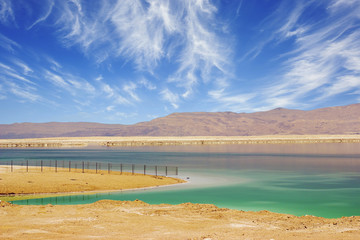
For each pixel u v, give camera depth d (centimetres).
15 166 5331
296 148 13200
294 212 2470
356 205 2755
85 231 1578
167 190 3462
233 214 2070
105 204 2338
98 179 3812
